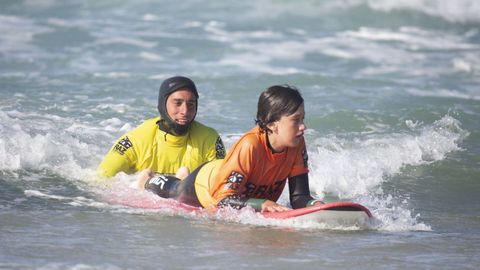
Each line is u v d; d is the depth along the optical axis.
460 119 40.56
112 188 27.52
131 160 28.86
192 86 28.12
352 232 23.09
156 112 39.25
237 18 70.25
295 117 22.22
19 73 47.44
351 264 19.91
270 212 23.69
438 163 33.28
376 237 22.70
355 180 30.41
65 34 60.22
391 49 62.66
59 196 26.75
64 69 49.22
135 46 57.28
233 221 23.70
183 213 24.70
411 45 64.81
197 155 28.83
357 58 58.25
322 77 49.59
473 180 31.38
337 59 57.50
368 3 75.38
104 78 46.94
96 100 41.09
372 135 36.41
